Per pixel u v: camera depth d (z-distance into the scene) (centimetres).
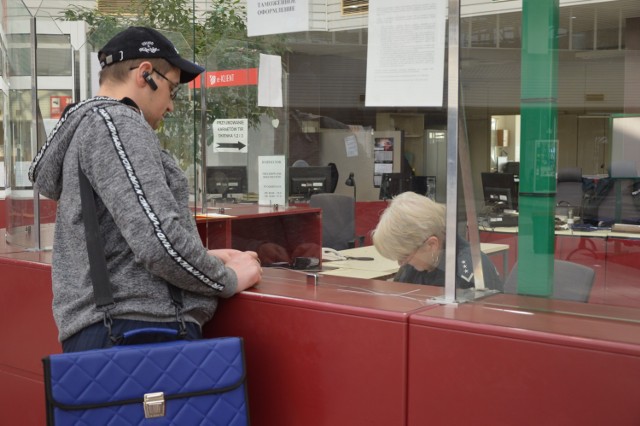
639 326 139
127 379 156
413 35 177
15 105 295
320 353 168
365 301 168
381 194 188
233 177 229
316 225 204
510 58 159
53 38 292
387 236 186
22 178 283
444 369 148
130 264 168
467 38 164
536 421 136
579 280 155
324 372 168
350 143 193
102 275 165
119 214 157
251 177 223
